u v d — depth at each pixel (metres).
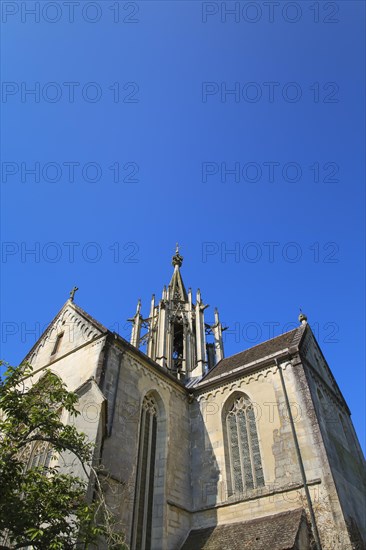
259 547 17.67
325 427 22.52
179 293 47.50
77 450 13.69
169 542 20.58
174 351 43.59
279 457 21.73
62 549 11.37
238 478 23.05
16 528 10.97
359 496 22.06
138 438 22.44
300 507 19.31
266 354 28.44
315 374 25.80
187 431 26.30
